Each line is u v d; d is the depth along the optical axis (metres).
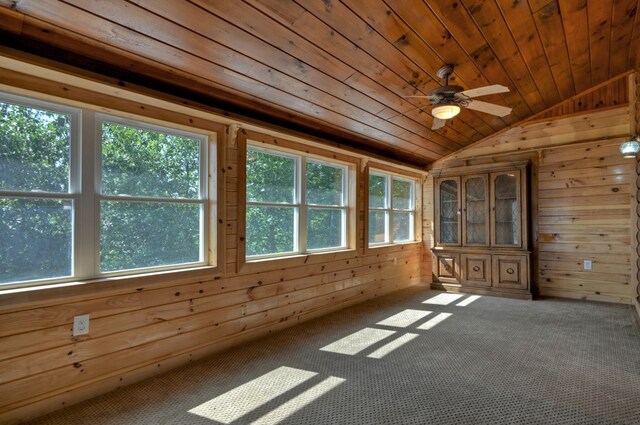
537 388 2.34
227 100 3.01
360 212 4.72
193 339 2.83
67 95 2.16
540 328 3.60
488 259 5.16
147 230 2.64
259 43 2.41
